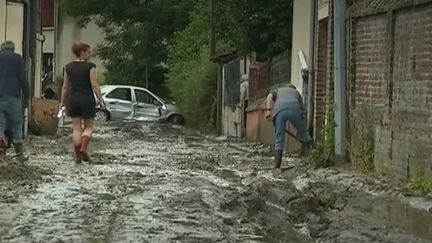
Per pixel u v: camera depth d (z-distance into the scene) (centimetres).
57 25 6275
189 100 4112
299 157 2131
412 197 1352
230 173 1786
